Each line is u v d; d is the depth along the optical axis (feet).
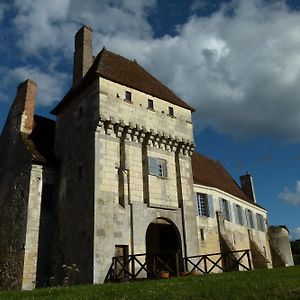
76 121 75.61
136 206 67.97
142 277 63.52
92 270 59.21
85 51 83.71
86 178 67.05
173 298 30.60
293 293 29.27
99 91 70.28
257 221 118.42
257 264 102.99
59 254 68.90
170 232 75.15
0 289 70.23
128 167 69.62
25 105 86.38
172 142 77.87
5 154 86.33
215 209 91.56
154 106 78.07
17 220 72.95
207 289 32.91
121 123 70.44
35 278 67.00
